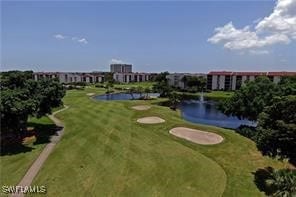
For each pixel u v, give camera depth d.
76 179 28.28
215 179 29.00
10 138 42.25
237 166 32.75
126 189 26.44
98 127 51.06
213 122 68.56
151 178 28.89
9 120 38.44
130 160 33.88
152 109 76.31
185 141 42.50
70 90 149.38
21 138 42.66
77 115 63.66
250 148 39.31
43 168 30.86
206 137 44.97
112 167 31.59
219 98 124.12
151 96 125.56
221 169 31.75
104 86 183.50
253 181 28.72
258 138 30.08
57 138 43.25
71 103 86.94
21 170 30.22
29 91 44.62
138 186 27.08
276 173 26.58
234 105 53.47
